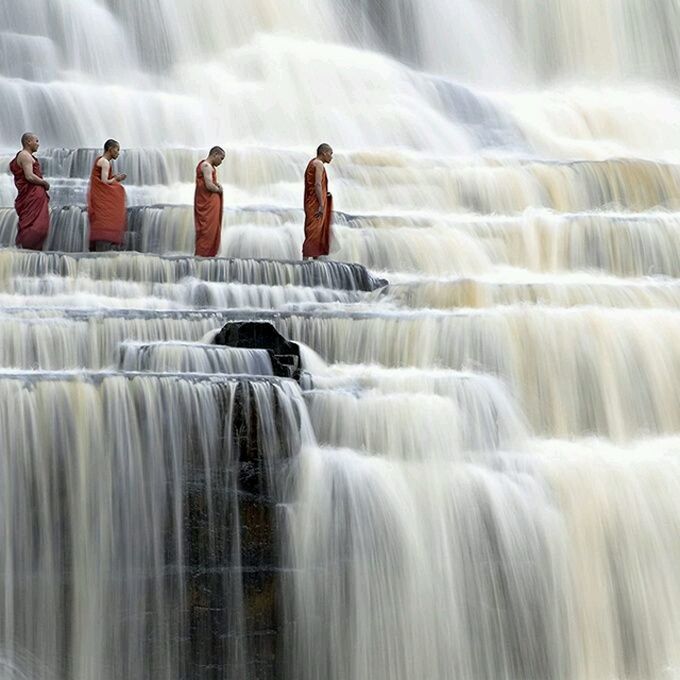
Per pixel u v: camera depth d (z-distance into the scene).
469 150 48.94
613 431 27.73
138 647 21.45
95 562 21.44
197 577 21.86
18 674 20.88
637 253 35.59
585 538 24.38
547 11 59.16
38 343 25.20
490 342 27.58
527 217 36.38
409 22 57.97
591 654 23.86
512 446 25.56
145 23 52.22
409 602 22.81
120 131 45.44
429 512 23.34
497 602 23.38
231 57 52.19
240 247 34.88
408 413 24.03
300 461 22.66
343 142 48.81
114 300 29.33
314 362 26.94
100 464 21.66
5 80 44.50
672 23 59.12
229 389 22.33
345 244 34.81
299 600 22.25
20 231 33.72
